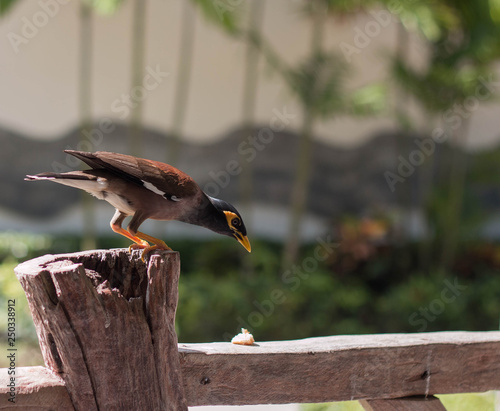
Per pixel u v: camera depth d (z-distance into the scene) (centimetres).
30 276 282
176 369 310
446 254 1471
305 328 1173
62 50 1541
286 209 1739
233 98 1677
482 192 1808
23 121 1542
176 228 1630
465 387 381
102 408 291
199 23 1616
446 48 1313
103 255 314
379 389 364
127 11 1555
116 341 292
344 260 1419
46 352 300
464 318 1258
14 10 1489
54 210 1594
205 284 1218
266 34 1630
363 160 1770
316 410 750
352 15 1377
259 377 342
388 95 1299
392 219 1542
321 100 1232
